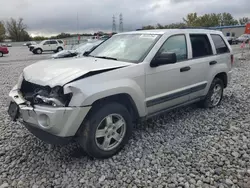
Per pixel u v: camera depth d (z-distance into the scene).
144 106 3.42
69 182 2.67
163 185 2.58
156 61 3.43
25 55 26.30
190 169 2.86
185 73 4.00
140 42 3.80
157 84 3.55
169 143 3.52
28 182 2.69
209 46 4.68
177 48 3.96
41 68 3.31
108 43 4.37
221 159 3.04
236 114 4.68
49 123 2.67
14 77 10.02
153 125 4.16
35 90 3.03
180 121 4.34
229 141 3.54
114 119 3.16
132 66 3.25
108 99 3.09
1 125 4.29
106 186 2.59
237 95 6.05
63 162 3.06
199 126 4.12
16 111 3.04
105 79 2.93
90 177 2.75
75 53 10.16
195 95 4.39
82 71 2.89
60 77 2.83
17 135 3.87
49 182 2.68
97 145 2.98
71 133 2.77
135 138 3.67
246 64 12.02
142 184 2.61
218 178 2.68
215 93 5.01
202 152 3.24
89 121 2.87
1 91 7.18
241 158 3.07
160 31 3.94
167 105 3.84
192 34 4.33
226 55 5.05
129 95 3.17
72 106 2.69
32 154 3.27
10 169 2.94
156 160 3.05
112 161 3.07
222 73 5.06
